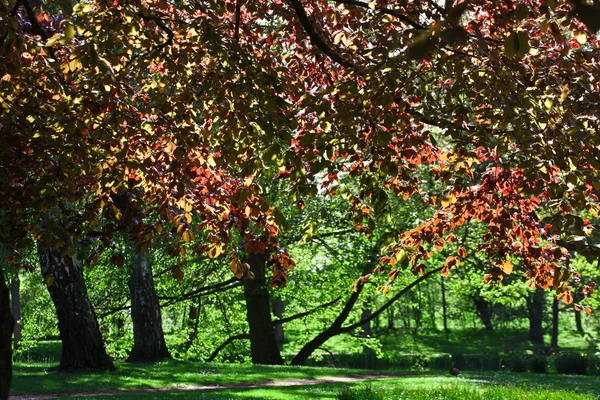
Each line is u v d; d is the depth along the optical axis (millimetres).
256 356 25641
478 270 26500
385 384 17109
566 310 46469
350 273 26438
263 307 25859
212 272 26828
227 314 30672
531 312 45719
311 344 27859
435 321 57281
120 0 6590
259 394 14422
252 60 6730
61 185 7281
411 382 17719
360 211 7508
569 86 6070
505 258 8242
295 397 13922
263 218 7988
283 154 6207
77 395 14875
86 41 6016
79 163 7574
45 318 27547
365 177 6262
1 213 9016
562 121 6094
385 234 7008
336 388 15922
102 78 6465
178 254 7965
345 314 27969
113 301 26734
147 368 19656
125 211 7906
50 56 6949
